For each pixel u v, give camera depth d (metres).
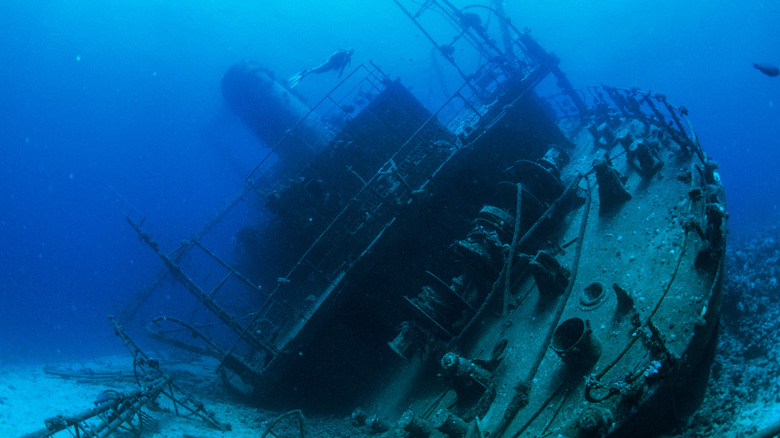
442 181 12.30
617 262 8.04
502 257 10.08
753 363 6.82
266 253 18.59
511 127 14.33
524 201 10.96
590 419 5.19
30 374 14.91
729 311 9.06
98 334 40.31
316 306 11.61
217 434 9.12
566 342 6.61
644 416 5.26
